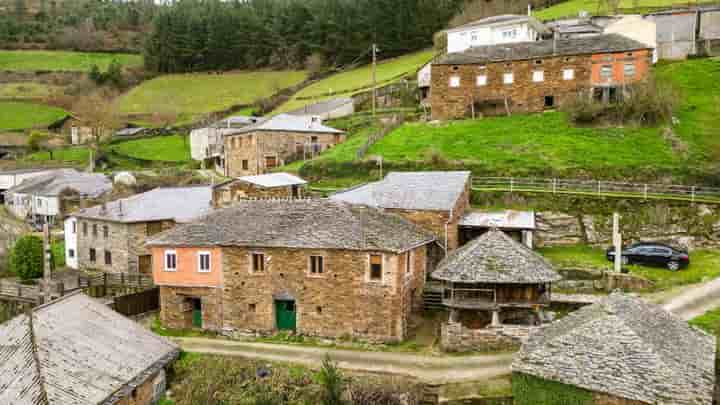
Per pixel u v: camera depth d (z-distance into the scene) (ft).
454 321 104.53
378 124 235.81
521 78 205.67
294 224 116.26
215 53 449.48
